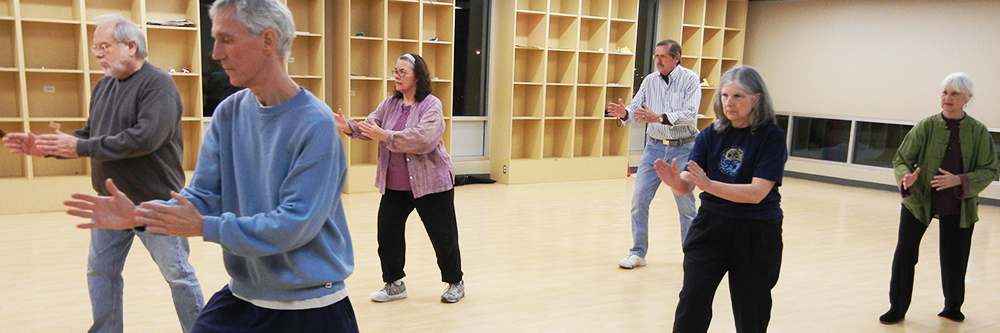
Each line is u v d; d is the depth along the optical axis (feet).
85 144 8.09
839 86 30.48
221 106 5.70
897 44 28.43
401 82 11.61
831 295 13.84
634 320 12.01
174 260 8.96
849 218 22.36
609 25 28.58
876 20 29.01
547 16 27.27
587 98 30.25
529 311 12.30
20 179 19.63
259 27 4.88
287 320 5.59
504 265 15.33
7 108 20.29
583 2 29.37
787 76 32.37
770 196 8.36
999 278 15.46
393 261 12.37
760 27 33.22
